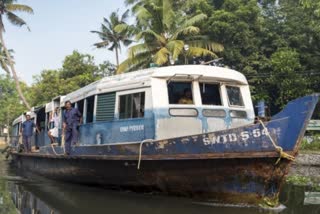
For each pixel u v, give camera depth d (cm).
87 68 4138
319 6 2200
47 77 4100
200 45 2639
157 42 2625
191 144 872
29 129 1758
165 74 977
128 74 1062
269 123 811
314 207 859
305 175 1537
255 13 2794
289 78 2558
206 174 868
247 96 1072
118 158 983
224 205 870
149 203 909
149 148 923
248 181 834
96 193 1088
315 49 2811
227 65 2839
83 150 1111
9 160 2575
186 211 814
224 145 840
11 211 867
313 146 2245
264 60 2731
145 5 2672
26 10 3228
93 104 1152
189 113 976
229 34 2706
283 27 2903
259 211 807
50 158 1366
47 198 1029
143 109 985
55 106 1541
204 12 2859
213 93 1026
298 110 798
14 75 3319
